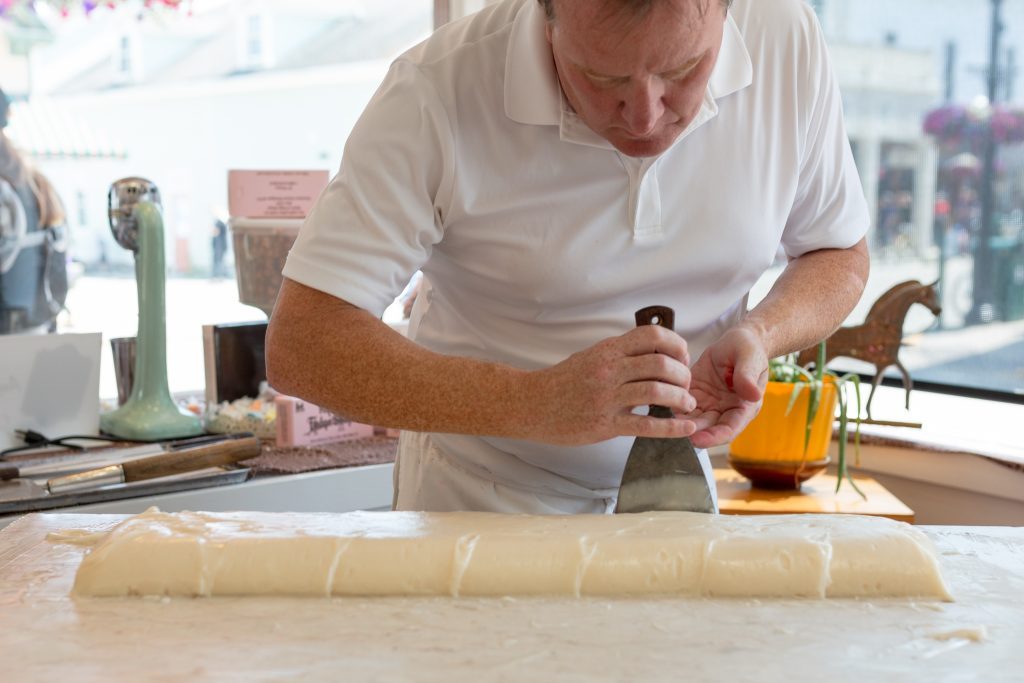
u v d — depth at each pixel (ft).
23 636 3.27
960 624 3.36
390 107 4.19
